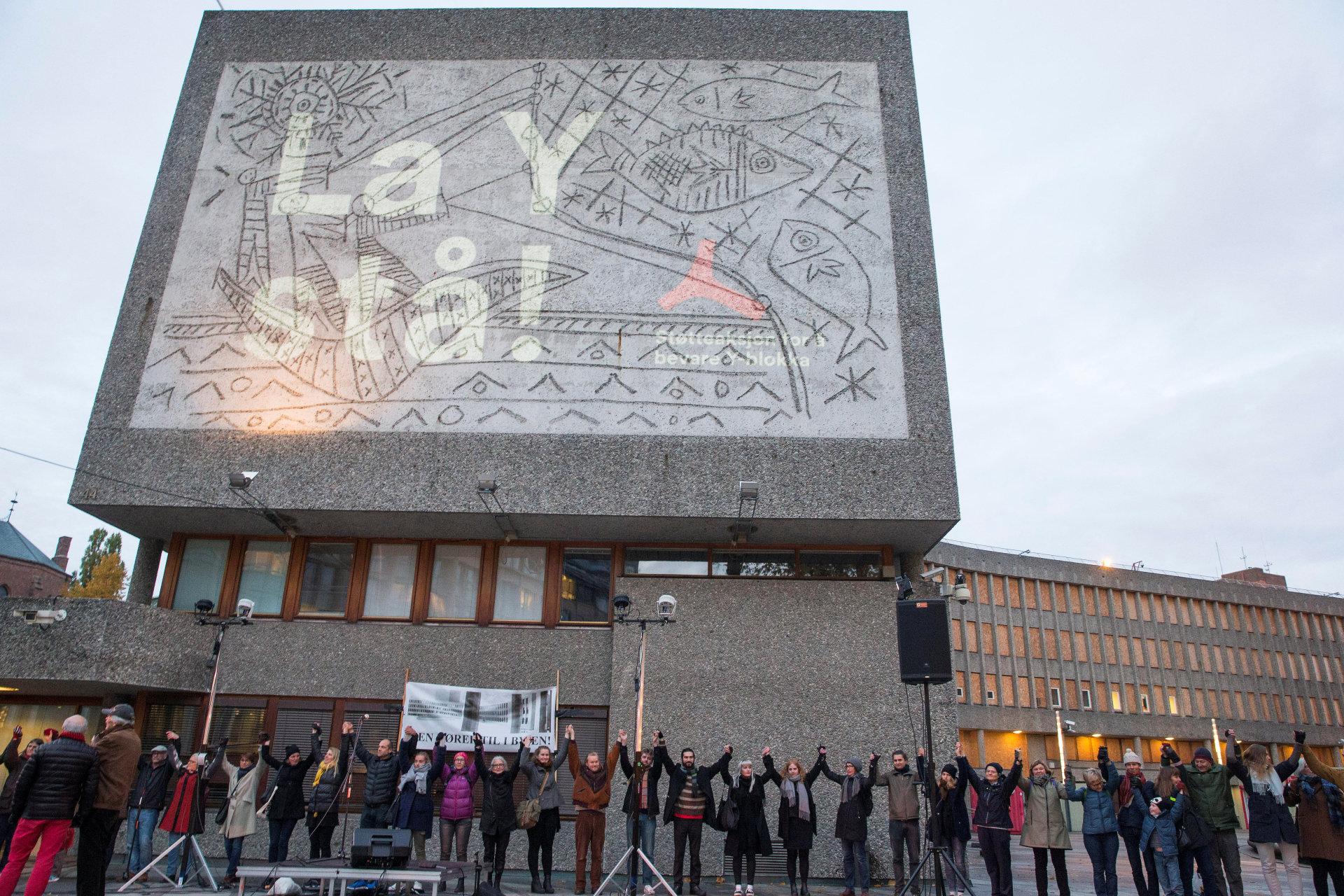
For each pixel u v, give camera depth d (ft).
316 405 60.85
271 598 62.08
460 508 58.13
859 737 56.18
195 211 66.64
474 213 66.23
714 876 53.72
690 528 60.39
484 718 55.62
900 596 49.80
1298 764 39.11
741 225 65.62
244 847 55.36
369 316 63.21
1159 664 196.95
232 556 62.64
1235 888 38.83
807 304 63.21
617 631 58.95
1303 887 54.19
